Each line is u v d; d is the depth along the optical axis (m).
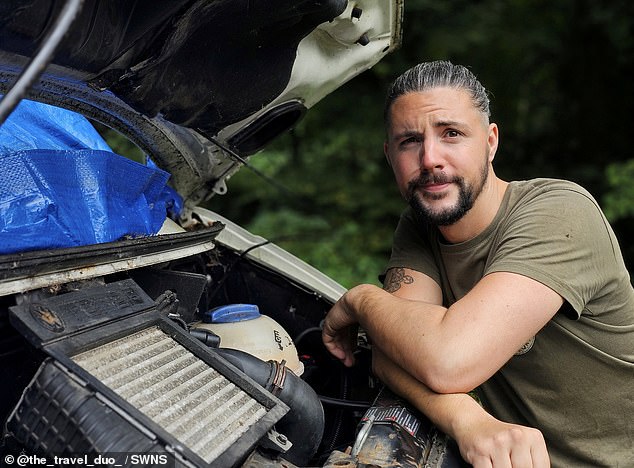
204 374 1.34
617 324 1.91
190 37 1.41
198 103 1.61
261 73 1.66
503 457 1.53
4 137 1.50
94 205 1.46
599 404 1.89
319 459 1.83
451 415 1.65
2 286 1.10
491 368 1.68
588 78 9.26
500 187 2.01
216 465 1.13
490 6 9.02
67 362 1.08
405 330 1.77
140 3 1.25
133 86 1.42
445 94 1.84
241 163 2.34
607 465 1.90
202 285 1.72
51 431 1.05
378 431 1.65
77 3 0.92
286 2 1.44
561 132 9.35
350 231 7.42
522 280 1.71
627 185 7.36
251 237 2.42
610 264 1.87
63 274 1.23
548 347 1.85
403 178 1.92
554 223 1.79
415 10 8.63
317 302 2.40
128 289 1.38
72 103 1.64
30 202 1.29
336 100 8.43
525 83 9.40
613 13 8.83
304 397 1.56
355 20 2.03
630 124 9.20
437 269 2.12
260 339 1.77
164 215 1.82
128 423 1.06
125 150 3.59
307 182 7.80
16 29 1.10
